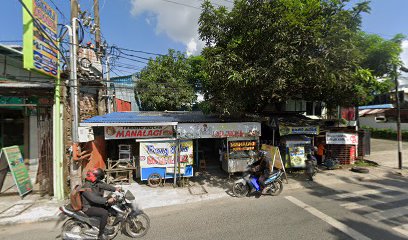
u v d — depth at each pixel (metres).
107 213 4.72
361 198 7.31
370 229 5.21
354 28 8.64
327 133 12.07
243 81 7.52
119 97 16.58
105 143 9.94
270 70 7.09
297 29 6.96
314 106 16.31
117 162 8.96
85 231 4.72
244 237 4.94
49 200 7.21
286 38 7.06
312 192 8.02
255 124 9.66
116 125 8.54
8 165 7.54
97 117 10.21
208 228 5.41
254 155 9.73
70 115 8.53
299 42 6.99
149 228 5.46
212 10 8.42
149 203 7.16
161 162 8.82
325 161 11.55
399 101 11.79
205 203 7.15
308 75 7.43
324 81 7.98
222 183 9.15
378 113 25.52
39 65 6.44
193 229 5.38
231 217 6.01
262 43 7.61
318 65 6.80
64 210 4.68
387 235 4.94
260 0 7.18
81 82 9.54
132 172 9.49
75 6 8.73
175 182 8.73
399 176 10.33
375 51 10.42
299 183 9.11
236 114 10.28
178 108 18.61
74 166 7.82
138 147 9.73
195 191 8.23
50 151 7.50
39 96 7.43
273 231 5.18
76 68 8.16
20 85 7.18
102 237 4.72
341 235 4.96
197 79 18.86
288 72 7.31
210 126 9.19
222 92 8.34
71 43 7.66
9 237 5.27
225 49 8.23
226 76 7.57
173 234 5.14
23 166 7.67
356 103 12.48
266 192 7.83
